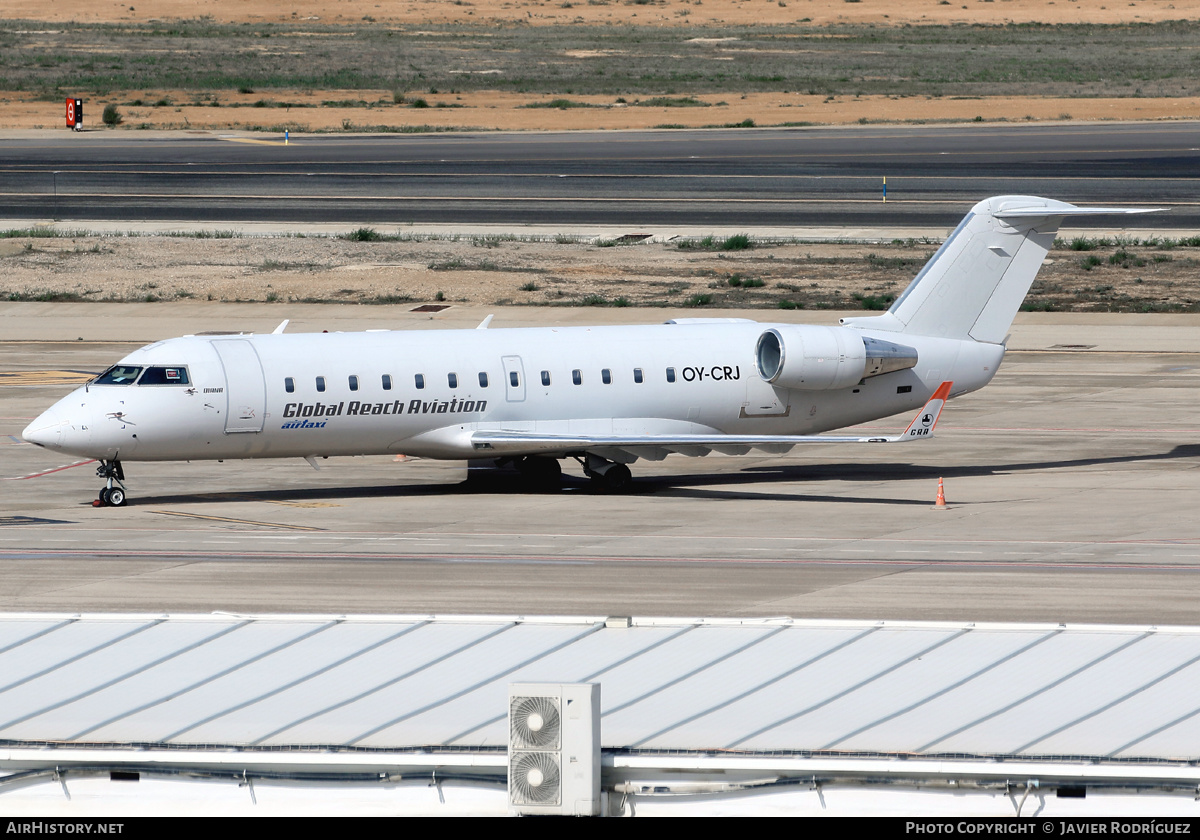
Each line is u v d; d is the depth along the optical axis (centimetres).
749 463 18062
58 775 5334
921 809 5138
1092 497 15162
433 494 15788
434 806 5306
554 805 5159
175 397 14425
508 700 5294
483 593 10950
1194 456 17612
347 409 15012
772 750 5200
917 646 5831
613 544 12938
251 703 5559
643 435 16025
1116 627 5947
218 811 5325
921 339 17012
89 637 6034
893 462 17825
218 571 11738
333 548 12719
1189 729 5225
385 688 5638
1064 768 5031
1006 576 11488
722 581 11381
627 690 5562
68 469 17138
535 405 15712
